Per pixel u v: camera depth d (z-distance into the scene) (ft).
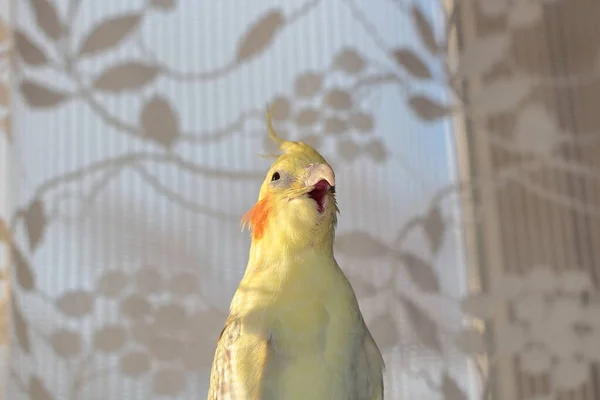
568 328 2.06
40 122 1.97
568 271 2.10
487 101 2.17
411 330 2.01
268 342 1.30
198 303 1.94
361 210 2.06
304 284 1.33
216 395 1.32
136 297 1.93
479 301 2.04
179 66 2.05
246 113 2.05
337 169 2.07
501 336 2.04
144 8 2.06
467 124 2.15
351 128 2.09
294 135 2.05
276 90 2.07
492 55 2.18
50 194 1.94
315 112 2.08
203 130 2.02
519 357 2.03
